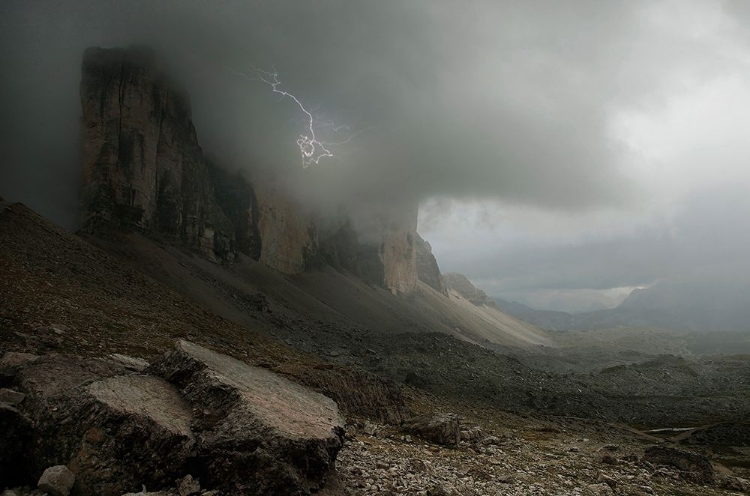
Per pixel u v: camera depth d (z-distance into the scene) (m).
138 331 35.88
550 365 183.62
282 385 17.30
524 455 31.70
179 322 49.34
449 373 89.12
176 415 13.02
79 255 55.09
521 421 58.59
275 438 12.13
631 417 78.12
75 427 11.69
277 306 115.75
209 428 12.77
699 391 110.69
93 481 10.90
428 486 16.61
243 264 132.88
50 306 32.53
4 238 46.69
